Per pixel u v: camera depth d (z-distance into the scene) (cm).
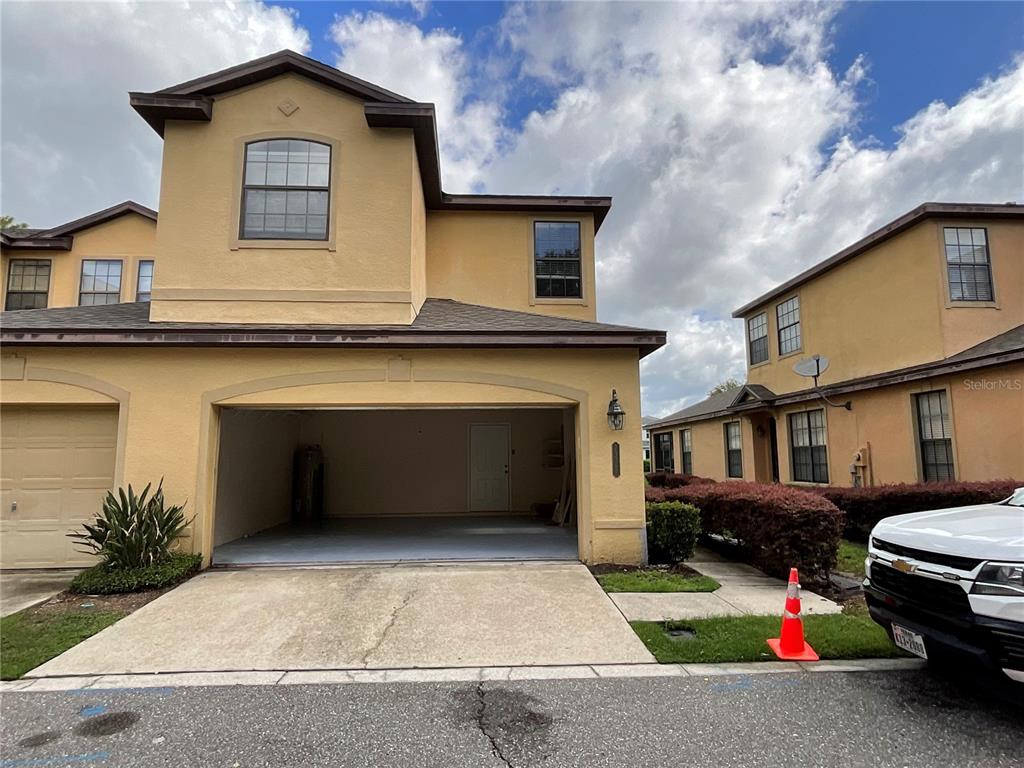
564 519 1092
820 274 1459
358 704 365
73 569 713
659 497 946
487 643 471
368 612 546
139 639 481
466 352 766
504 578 663
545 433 1279
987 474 923
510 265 1118
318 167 857
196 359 740
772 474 1673
